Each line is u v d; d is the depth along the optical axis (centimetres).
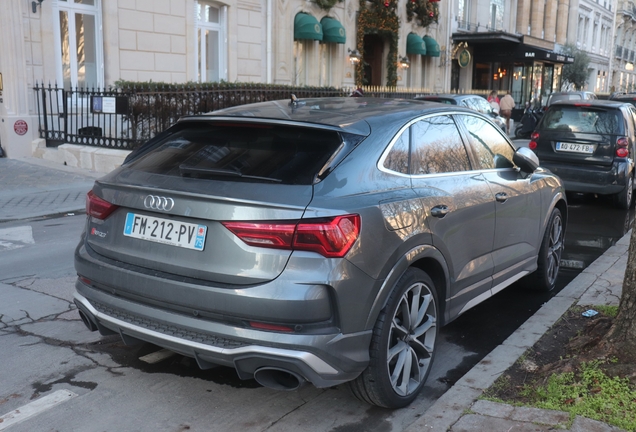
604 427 292
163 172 337
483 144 460
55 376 382
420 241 344
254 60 1969
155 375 385
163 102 1269
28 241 743
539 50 3238
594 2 5334
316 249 289
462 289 404
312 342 287
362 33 2452
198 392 364
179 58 1698
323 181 307
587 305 484
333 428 328
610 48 6084
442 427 303
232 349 294
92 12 1496
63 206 958
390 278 319
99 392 362
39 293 543
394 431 326
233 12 1856
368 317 309
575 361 362
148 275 318
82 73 1501
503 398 338
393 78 2661
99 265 341
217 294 294
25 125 1407
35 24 1391
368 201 315
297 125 335
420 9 2747
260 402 354
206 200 302
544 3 4319
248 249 292
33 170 1269
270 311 285
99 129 1320
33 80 1405
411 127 377
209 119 361
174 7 1664
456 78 3316
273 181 305
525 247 500
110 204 343
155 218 323
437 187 376
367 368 321
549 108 1024
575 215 966
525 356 392
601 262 620
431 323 362
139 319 327
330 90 1834
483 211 418
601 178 966
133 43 1569
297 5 2117
